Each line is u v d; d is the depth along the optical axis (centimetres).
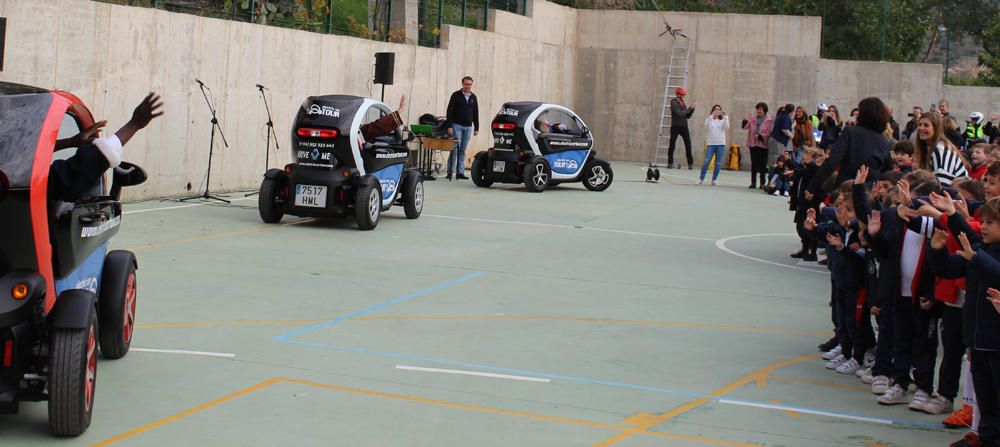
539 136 2061
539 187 2062
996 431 601
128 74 1577
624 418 664
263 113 1895
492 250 1335
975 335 590
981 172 1008
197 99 1723
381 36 2345
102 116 1534
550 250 1362
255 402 662
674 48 3120
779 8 3136
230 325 863
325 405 663
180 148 1695
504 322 930
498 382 735
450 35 2491
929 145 948
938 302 688
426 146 2181
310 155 1423
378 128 1480
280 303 956
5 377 565
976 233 611
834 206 849
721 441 626
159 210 1519
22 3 1381
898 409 708
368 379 727
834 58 3177
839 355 824
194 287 1005
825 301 1107
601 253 1362
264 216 1443
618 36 3164
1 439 577
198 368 733
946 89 3064
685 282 1183
